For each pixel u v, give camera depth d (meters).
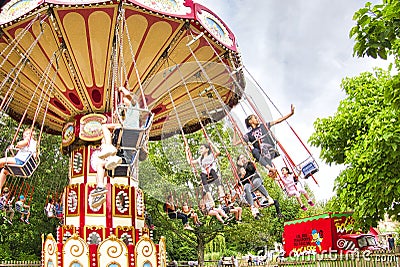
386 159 10.82
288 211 25.98
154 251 9.46
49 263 9.16
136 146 7.69
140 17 8.77
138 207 10.35
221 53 10.27
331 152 16.00
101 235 9.59
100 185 8.14
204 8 9.63
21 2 8.79
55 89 10.51
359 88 15.93
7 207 11.82
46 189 20.20
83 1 8.23
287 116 8.92
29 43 9.47
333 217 19.25
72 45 9.29
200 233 22.66
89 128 10.55
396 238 25.41
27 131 8.63
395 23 5.46
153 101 10.45
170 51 9.76
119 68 9.77
